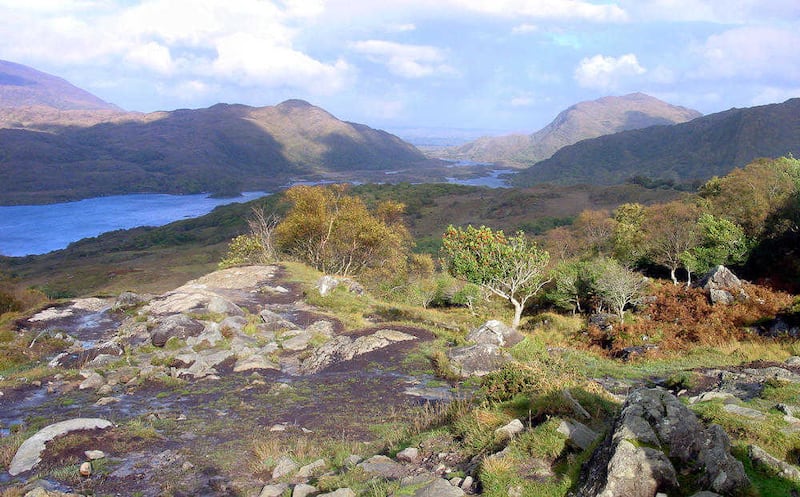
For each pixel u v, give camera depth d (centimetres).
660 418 555
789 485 506
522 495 547
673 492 486
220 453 890
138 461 858
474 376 1389
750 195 3753
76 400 1269
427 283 3925
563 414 739
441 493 585
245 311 2362
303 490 676
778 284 2681
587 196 18075
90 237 18400
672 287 2742
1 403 1253
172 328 1827
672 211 3622
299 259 4538
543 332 2566
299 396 1266
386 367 1525
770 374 1177
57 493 698
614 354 1941
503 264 2792
